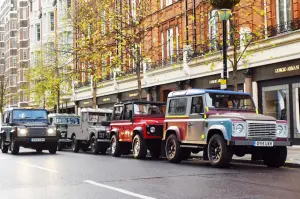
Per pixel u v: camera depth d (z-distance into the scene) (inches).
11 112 887.1
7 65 2994.6
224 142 486.3
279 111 826.2
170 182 374.3
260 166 525.3
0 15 3415.4
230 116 490.6
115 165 554.3
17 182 396.5
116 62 1023.6
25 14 2578.7
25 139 826.2
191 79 1050.1
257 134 482.9
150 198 294.0
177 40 1136.2
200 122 529.3
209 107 527.8
